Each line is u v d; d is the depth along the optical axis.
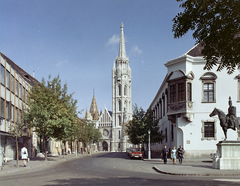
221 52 10.72
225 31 10.20
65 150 73.62
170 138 40.75
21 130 26.89
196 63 35.62
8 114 33.44
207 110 34.91
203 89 35.25
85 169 22.34
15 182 14.30
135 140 45.28
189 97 35.19
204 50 11.16
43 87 36.06
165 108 45.62
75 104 37.78
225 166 20.73
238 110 34.41
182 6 10.55
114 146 164.25
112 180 14.65
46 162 32.09
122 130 161.50
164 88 46.66
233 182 13.83
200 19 10.51
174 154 28.05
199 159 33.34
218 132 34.66
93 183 13.43
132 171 20.66
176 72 36.09
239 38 10.28
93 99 197.62
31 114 34.75
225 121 22.03
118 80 170.62
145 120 44.41
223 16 10.09
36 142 48.19
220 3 9.77
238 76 34.72
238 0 9.52
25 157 25.25
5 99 32.31
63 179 15.20
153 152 65.19
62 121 34.22
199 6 10.01
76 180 14.68
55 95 35.59
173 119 36.44
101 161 34.75
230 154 21.22
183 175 17.83
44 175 17.80
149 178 15.72
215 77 35.03
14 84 36.34
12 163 30.09
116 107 168.38
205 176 17.34
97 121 171.12
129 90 173.12
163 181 14.22
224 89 34.91
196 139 34.81
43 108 34.69
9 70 34.00
